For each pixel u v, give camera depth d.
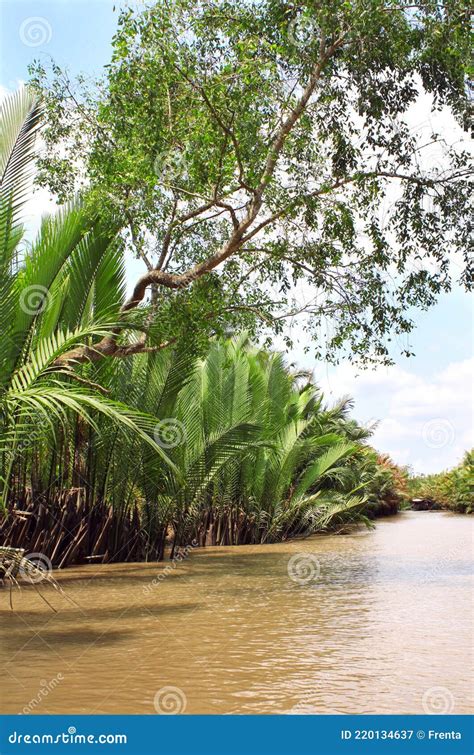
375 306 13.59
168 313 12.71
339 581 11.96
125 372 15.62
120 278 13.95
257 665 6.10
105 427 14.43
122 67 11.98
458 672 5.80
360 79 11.81
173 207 14.73
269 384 22.39
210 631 7.71
